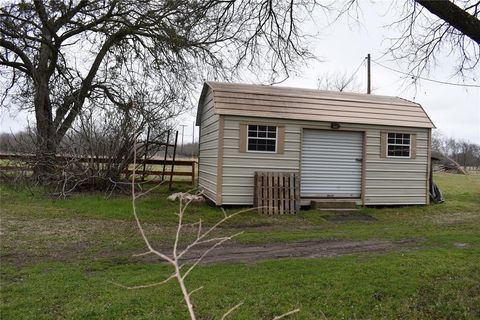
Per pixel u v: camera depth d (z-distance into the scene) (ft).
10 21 54.24
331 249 28.40
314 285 20.40
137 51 61.31
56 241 28.91
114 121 53.52
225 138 44.47
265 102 46.37
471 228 37.73
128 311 17.03
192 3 31.73
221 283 20.40
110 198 47.47
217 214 41.96
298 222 40.14
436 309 18.69
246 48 34.40
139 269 22.75
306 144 47.67
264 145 45.68
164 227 35.24
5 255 25.20
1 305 17.29
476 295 20.11
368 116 49.19
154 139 57.00
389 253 27.07
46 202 43.52
